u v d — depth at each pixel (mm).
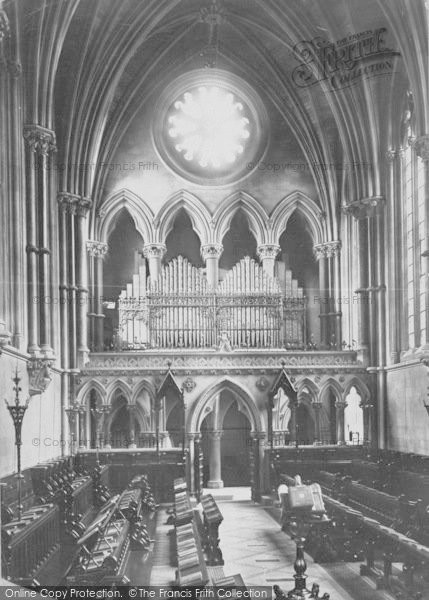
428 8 27375
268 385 38344
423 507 20750
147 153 44219
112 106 42500
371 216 38094
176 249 46219
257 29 41438
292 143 44875
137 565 18891
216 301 42594
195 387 38188
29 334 27484
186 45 43438
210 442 43000
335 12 35031
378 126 37625
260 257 44375
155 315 42406
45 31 27969
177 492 25016
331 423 42438
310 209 44312
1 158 25844
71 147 35656
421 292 35062
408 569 16969
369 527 19281
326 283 43531
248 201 44344
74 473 31078
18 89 26484
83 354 37281
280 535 26156
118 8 34344
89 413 38656
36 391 27797
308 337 44156
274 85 44188
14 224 26219
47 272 28688
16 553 15844
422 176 34844
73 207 36125
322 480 32500
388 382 37812
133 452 35375
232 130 44719
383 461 31250
